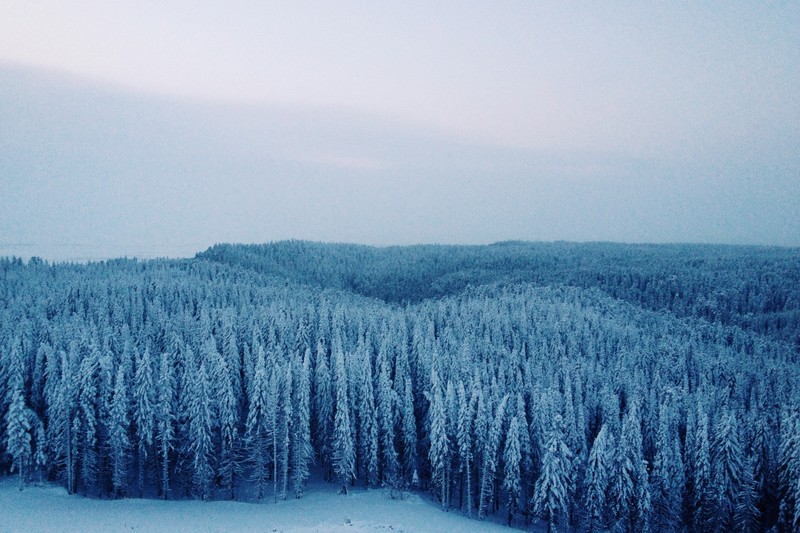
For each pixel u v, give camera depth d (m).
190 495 59.72
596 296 175.25
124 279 150.38
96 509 51.06
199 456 57.12
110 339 73.25
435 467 59.03
